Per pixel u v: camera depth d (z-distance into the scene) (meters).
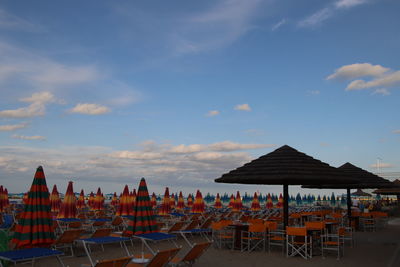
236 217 19.80
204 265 8.21
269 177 10.02
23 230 8.15
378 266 8.34
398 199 34.34
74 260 8.71
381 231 16.50
